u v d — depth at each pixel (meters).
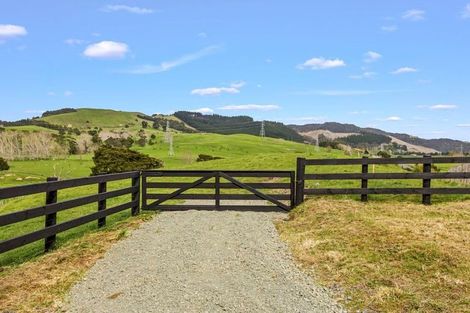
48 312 6.48
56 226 10.06
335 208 12.93
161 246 10.19
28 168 63.19
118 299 6.93
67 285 7.60
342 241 9.70
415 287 7.03
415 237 9.21
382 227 10.13
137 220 13.33
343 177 14.31
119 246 10.19
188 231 11.76
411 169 29.38
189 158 80.50
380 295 6.78
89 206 17.73
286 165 31.06
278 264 8.74
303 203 14.36
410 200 14.41
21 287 7.51
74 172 60.47
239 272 8.25
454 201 13.93
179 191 15.13
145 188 15.17
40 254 9.75
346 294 7.02
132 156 57.91
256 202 17.81
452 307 6.24
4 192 8.22
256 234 11.37
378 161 14.15
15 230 13.99
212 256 9.34
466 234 9.61
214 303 6.71
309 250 9.46
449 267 7.64
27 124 157.50
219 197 15.05
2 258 10.12
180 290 7.28
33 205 21.66
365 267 8.02
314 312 6.37
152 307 6.57
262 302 6.75
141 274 8.16
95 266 8.70
